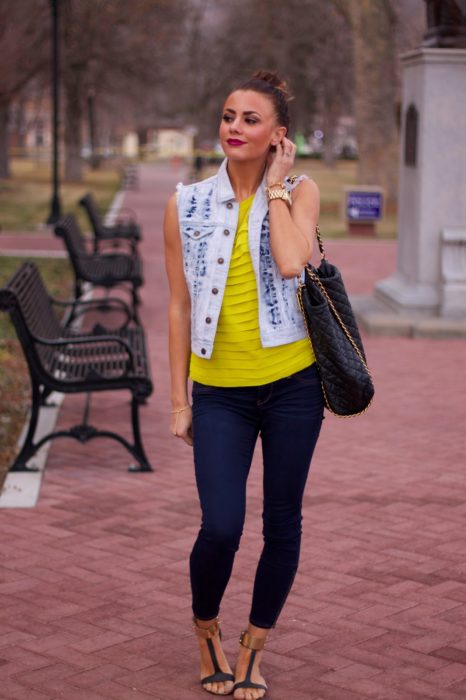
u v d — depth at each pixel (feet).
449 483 31.58
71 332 39.81
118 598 22.62
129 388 32.12
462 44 56.80
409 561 24.99
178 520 27.84
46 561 24.79
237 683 18.30
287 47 330.54
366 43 146.82
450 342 55.42
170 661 19.66
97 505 29.04
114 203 168.14
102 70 231.09
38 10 160.04
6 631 20.90
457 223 57.93
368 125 148.36
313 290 17.42
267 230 17.43
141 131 562.25
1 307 31.17
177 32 239.30
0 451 34.17
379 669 19.42
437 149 57.26
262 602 18.15
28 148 521.65
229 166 17.58
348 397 17.57
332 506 29.19
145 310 64.44
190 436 18.62
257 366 17.46
